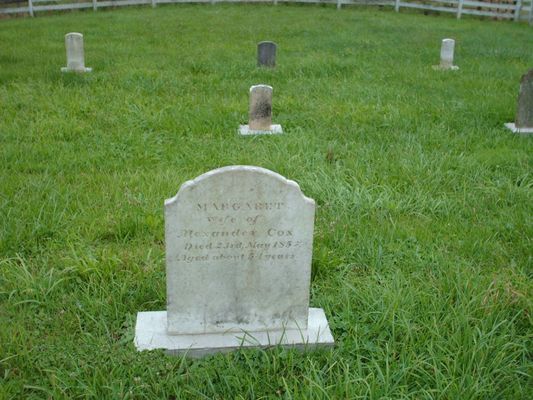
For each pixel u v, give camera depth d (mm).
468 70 8945
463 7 17062
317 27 12781
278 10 15547
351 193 4430
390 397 2588
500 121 6473
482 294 3207
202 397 2623
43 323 3027
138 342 2912
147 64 8531
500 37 12523
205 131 5832
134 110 6238
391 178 4789
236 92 7246
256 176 2754
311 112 6484
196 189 2734
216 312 2975
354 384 2646
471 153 5418
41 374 2693
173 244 2816
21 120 5852
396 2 16594
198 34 11438
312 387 2590
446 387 2564
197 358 2904
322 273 3555
